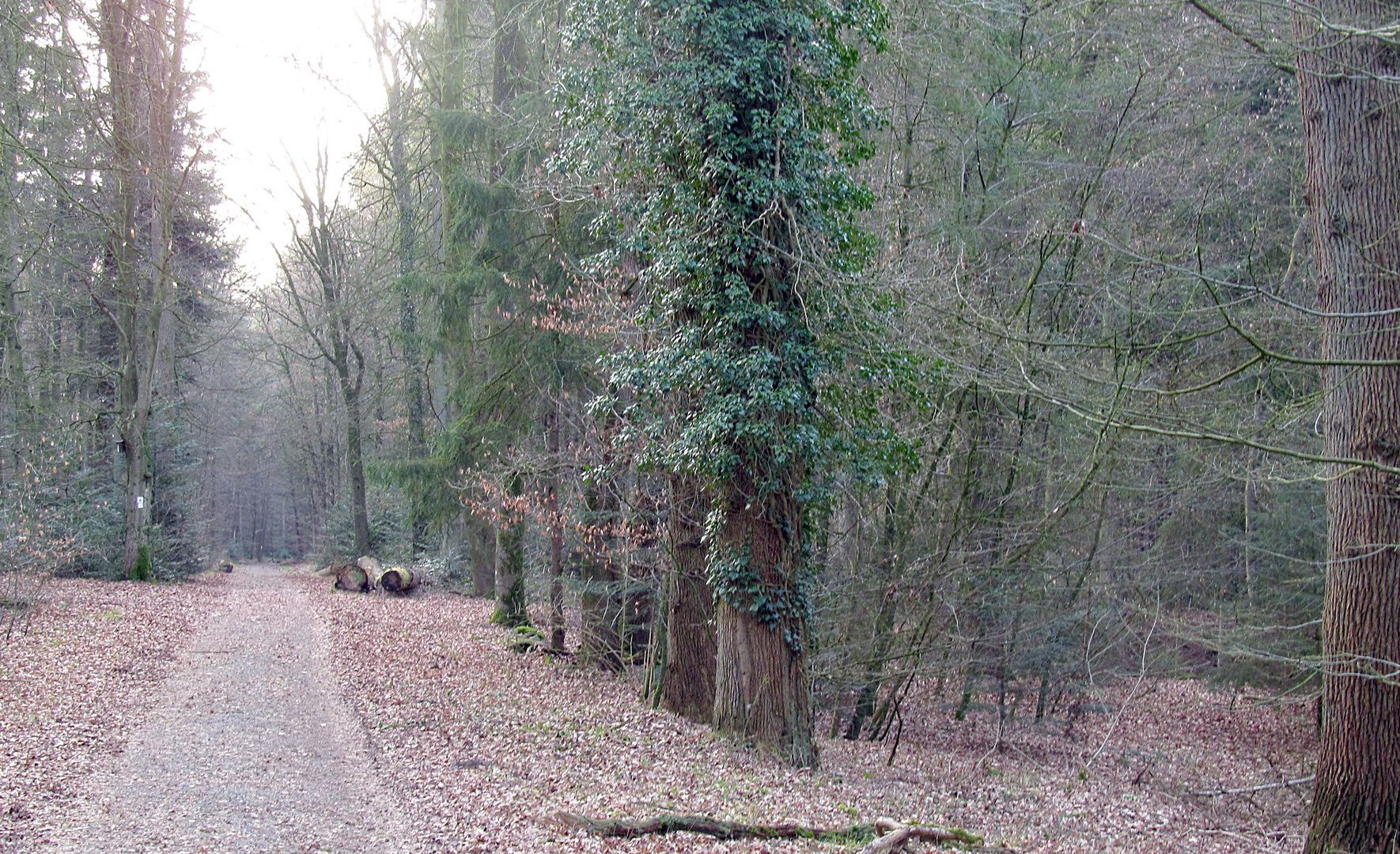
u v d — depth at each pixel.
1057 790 11.02
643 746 10.26
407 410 26.38
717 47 9.73
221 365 36.31
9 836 6.27
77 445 22.28
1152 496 13.95
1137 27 13.05
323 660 14.67
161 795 7.56
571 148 11.20
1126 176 13.93
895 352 10.46
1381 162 6.88
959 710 15.30
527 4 15.66
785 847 6.93
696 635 12.10
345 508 32.81
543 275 14.92
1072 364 9.66
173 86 18.00
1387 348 6.81
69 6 11.60
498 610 18.59
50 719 9.51
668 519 12.41
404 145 27.67
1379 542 6.85
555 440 15.47
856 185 10.95
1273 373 11.79
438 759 9.39
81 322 25.67
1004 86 13.88
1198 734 15.56
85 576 22.53
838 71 10.48
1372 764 6.90
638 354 10.81
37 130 16.20
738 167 9.81
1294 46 6.38
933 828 7.46
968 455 13.09
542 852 6.52
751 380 9.75
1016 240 14.27
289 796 7.84
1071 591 13.86
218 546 41.75
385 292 25.33
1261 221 13.84
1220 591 15.63
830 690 13.33
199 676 12.71
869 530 13.89
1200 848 8.91
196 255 27.33
